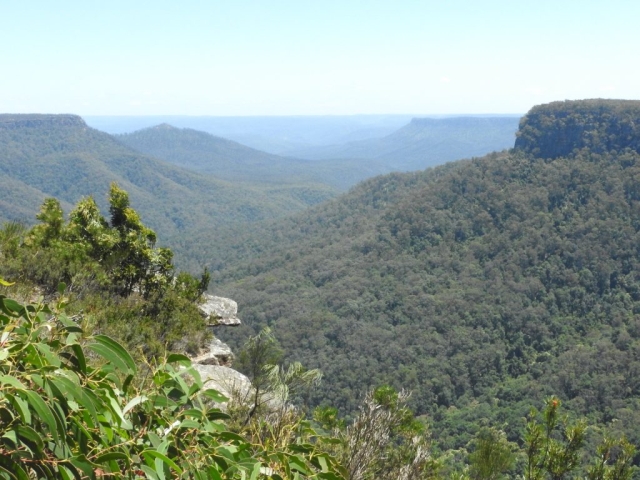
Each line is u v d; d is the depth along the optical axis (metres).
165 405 1.50
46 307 1.38
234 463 1.47
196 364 5.86
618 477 4.20
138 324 6.47
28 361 1.26
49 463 1.17
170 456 1.46
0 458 1.10
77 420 1.29
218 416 1.59
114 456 1.28
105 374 1.47
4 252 6.80
